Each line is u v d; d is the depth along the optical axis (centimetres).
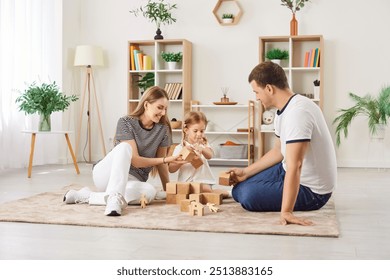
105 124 687
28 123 581
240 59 646
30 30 582
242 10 644
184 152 314
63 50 643
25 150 577
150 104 317
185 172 342
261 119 624
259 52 610
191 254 206
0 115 541
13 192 385
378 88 615
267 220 267
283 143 268
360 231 252
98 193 312
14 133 561
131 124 320
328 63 624
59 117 635
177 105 664
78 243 223
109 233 243
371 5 614
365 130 622
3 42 542
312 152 273
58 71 642
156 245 220
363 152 623
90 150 677
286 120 255
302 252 209
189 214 282
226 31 649
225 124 656
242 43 645
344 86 622
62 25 640
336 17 621
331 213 288
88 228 254
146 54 670
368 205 334
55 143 631
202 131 338
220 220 268
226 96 651
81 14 687
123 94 681
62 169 570
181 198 315
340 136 626
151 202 324
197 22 656
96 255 204
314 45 626
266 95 266
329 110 627
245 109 649
